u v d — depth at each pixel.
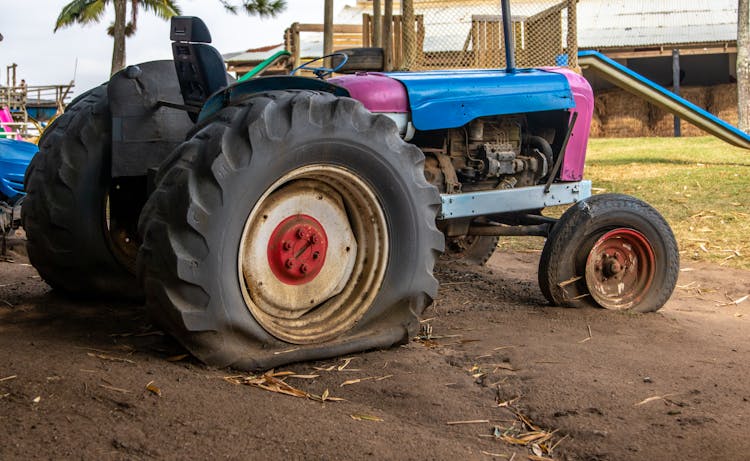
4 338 3.39
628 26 26.09
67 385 2.73
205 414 2.60
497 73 4.73
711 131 13.25
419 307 3.60
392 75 4.48
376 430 2.61
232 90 3.50
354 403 2.89
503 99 4.45
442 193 4.42
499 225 4.81
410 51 11.38
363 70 5.42
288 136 3.15
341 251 3.50
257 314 3.19
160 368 3.03
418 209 3.53
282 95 3.29
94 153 4.05
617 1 28.16
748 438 2.67
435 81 4.30
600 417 2.84
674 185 10.00
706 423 2.78
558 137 4.88
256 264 3.26
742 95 18.00
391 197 3.46
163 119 4.07
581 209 4.35
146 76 4.04
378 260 3.50
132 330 3.64
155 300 3.03
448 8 20.00
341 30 13.87
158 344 3.40
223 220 3.01
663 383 3.21
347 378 3.15
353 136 3.32
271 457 2.34
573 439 2.68
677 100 13.27
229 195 3.02
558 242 4.36
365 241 3.52
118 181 4.16
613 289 4.47
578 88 4.80
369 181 3.41
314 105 3.23
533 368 3.34
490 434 2.70
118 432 2.40
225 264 3.04
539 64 11.06
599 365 3.41
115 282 4.21
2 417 2.45
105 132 4.08
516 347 3.66
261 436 2.47
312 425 2.59
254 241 3.24
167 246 2.96
